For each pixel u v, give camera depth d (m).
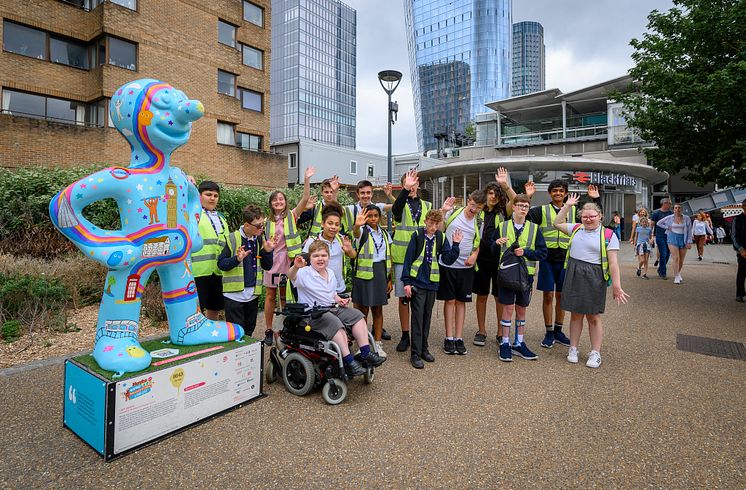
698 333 5.70
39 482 2.42
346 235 5.19
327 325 3.62
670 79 7.04
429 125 92.06
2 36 15.05
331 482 2.46
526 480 2.50
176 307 3.45
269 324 5.11
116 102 3.15
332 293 4.06
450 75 88.44
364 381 3.92
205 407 3.20
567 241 5.18
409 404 3.53
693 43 6.96
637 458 2.74
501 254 4.67
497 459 2.71
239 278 4.36
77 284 6.46
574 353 4.59
